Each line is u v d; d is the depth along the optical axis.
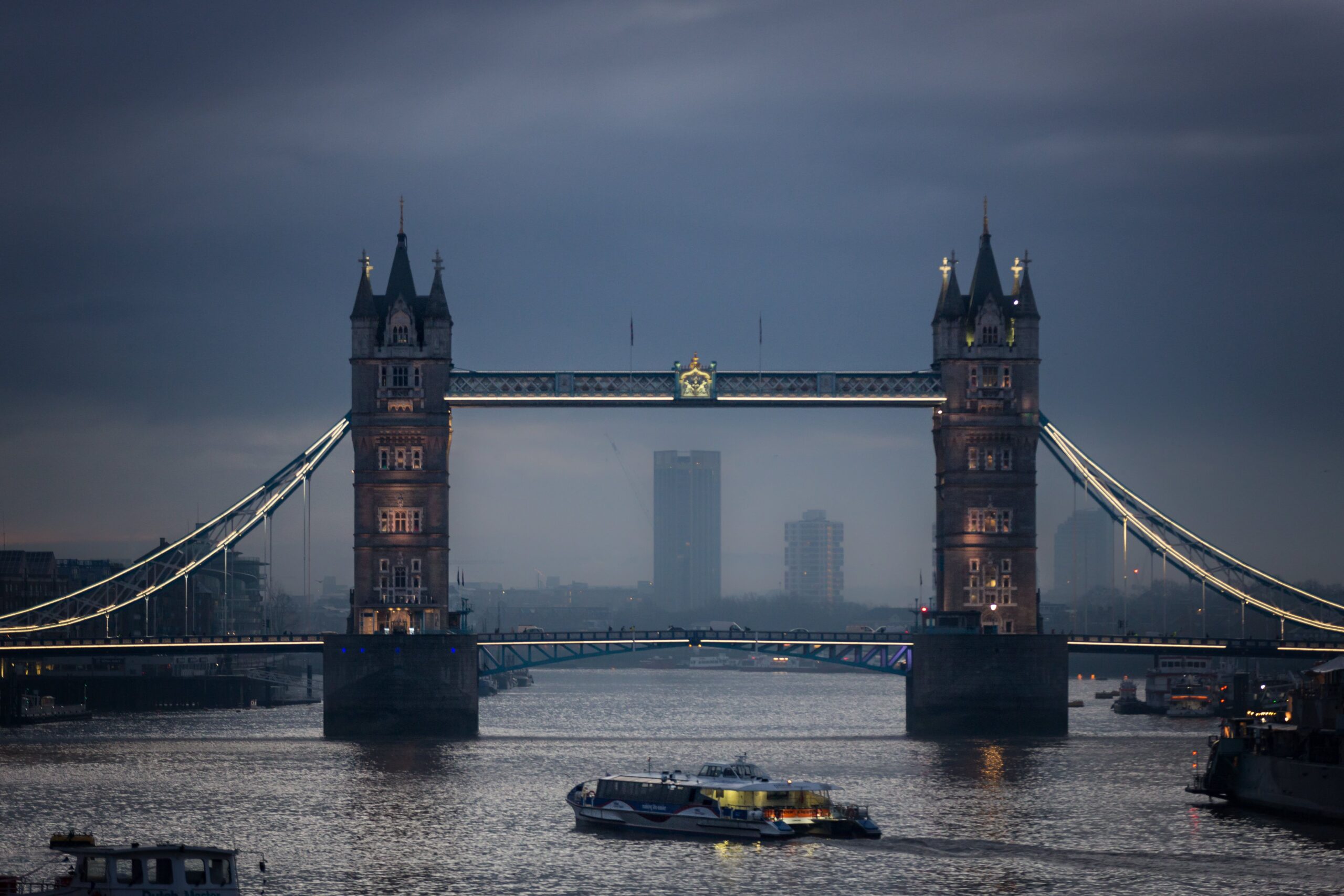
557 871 192.38
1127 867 193.00
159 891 159.12
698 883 185.75
